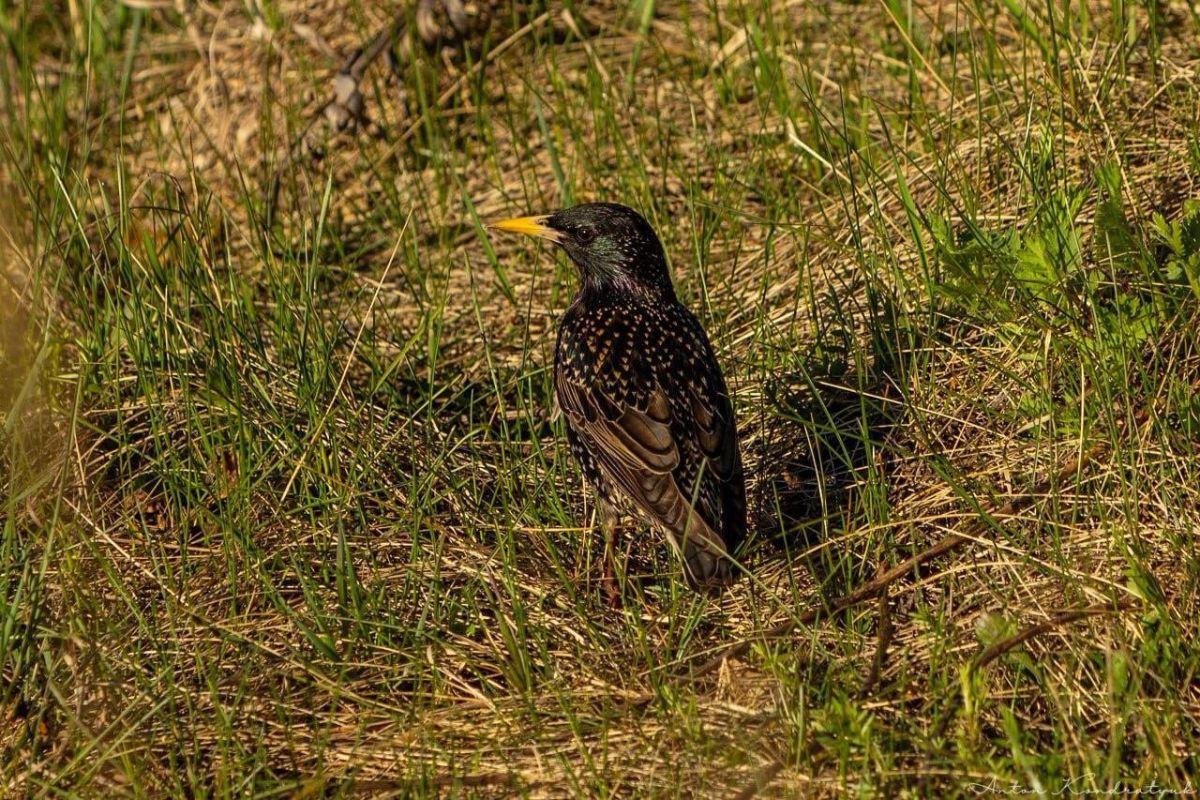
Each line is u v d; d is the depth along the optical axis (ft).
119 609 30.35
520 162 48.32
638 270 33.27
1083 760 23.77
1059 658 26.48
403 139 48.26
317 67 52.65
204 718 27.48
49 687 27.25
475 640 29.50
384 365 39.11
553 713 27.04
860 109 44.21
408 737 26.48
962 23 47.37
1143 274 32.76
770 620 29.14
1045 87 39.70
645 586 31.65
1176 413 31.04
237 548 31.37
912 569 29.35
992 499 30.35
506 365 39.19
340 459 34.19
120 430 33.94
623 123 48.37
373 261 44.96
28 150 45.47
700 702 26.68
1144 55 43.01
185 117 50.93
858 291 37.78
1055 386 32.68
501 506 33.60
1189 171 36.88
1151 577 26.91
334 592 30.55
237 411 33.68
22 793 26.04
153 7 54.54
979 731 24.66
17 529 31.96
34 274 36.58
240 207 47.37
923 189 40.14
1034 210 34.81
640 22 52.24
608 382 31.14
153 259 39.06
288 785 25.00
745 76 49.06
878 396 33.12
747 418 35.42
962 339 35.19
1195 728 24.89
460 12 50.62
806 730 24.97
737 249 40.75
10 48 54.03
